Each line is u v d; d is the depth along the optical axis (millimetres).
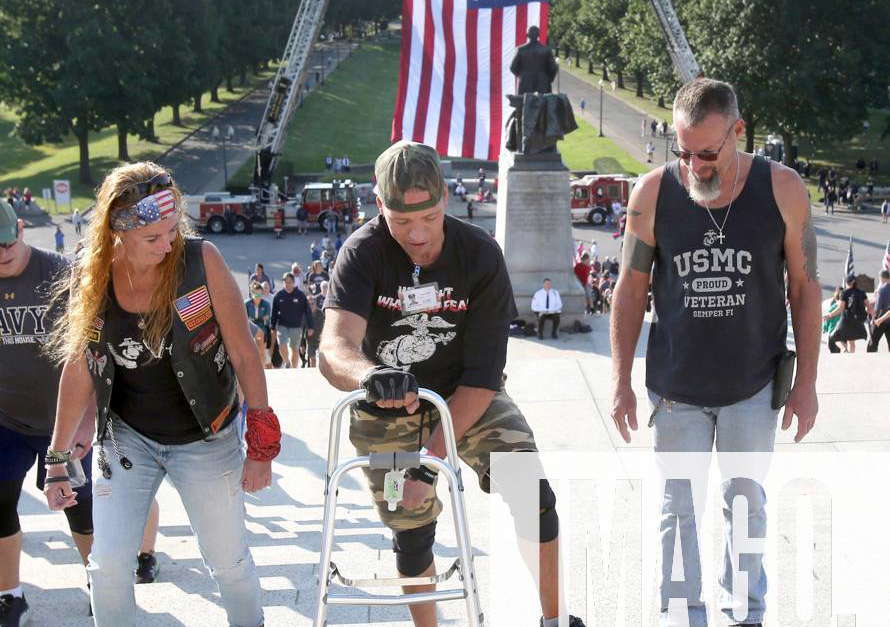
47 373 4570
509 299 3645
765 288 3867
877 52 61375
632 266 4047
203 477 3746
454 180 66125
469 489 6133
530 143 25484
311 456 7543
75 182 69688
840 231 51969
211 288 3586
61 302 4328
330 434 3355
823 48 60281
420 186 3242
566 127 25750
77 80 67062
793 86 60781
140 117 69812
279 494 6863
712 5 63156
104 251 3443
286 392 8953
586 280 28906
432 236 3379
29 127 69375
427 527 3920
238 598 3932
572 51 135250
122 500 3682
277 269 45750
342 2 153125
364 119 99062
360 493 6840
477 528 5574
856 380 7973
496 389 3590
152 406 3660
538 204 25703
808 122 62812
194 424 3709
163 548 5848
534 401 7855
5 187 68875
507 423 3760
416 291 3549
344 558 5375
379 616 4598
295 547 5609
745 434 3938
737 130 3723
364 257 3523
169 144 82812
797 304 3982
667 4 50344
